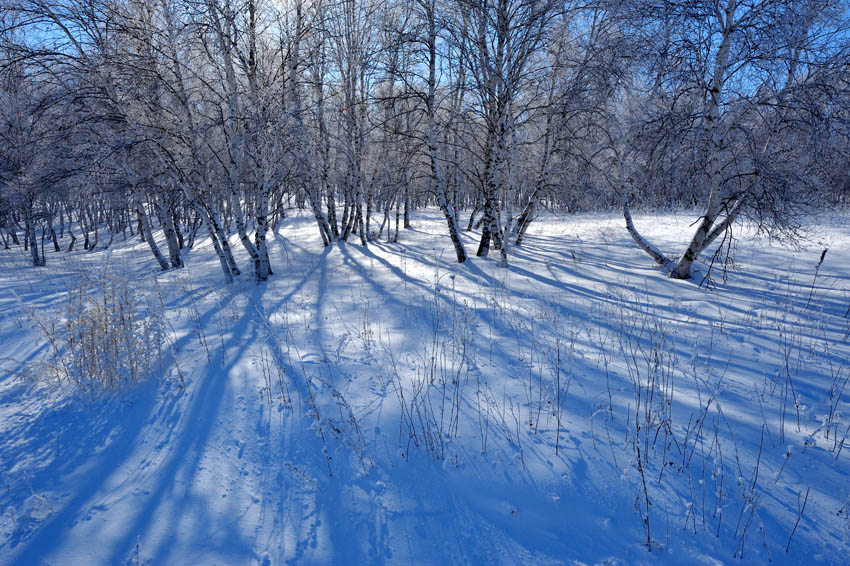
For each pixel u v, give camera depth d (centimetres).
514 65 1202
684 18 929
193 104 1184
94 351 550
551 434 402
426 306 841
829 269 1069
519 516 315
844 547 276
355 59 1736
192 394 510
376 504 332
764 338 627
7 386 554
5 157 1697
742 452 367
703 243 1032
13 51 996
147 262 2052
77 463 396
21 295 1107
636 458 365
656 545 285
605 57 1106
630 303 844
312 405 463
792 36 854
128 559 291
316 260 1522
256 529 314
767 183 909
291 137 1212
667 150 1018
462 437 403
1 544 305
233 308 888
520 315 768
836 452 360
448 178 2152
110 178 1279
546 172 1569
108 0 1069
